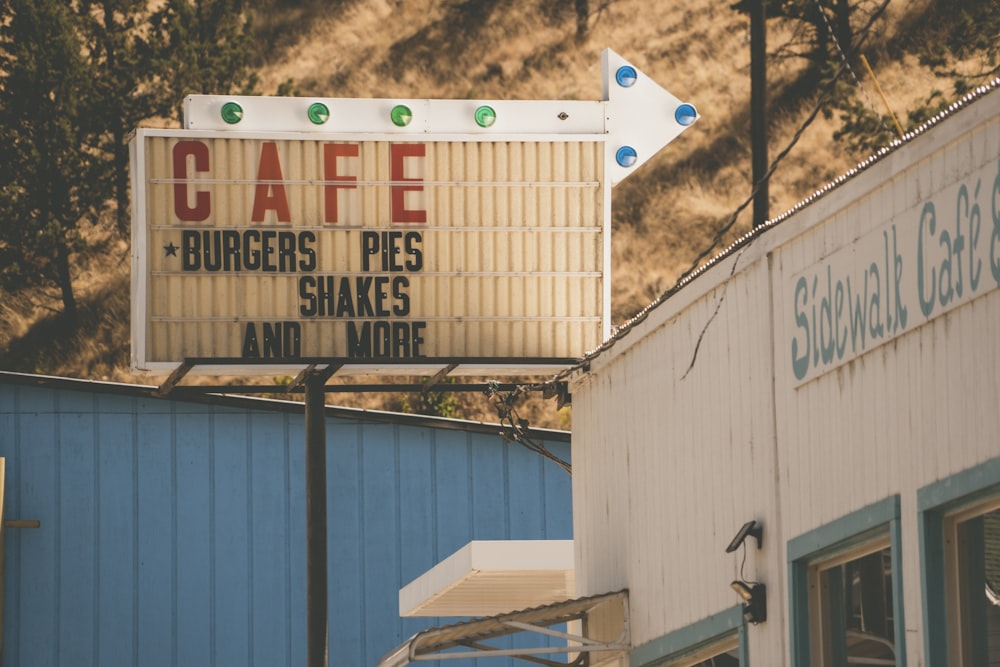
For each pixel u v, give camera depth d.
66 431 72.56
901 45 182.00
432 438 73.75
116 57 154.88
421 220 52.38
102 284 168.75
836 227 27.19
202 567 72.31
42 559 71.62
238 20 168.25
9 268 159.50
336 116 52.41
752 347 31.08
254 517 72.81
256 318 51.62
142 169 51.41
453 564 46.50
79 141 154.00
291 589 72.50
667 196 184.38
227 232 51.72
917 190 24.16
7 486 71.94
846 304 26.72
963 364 22.70
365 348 51.75
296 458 73.25
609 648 39.06
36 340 165.50
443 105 52.81
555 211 52.75
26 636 71.19
